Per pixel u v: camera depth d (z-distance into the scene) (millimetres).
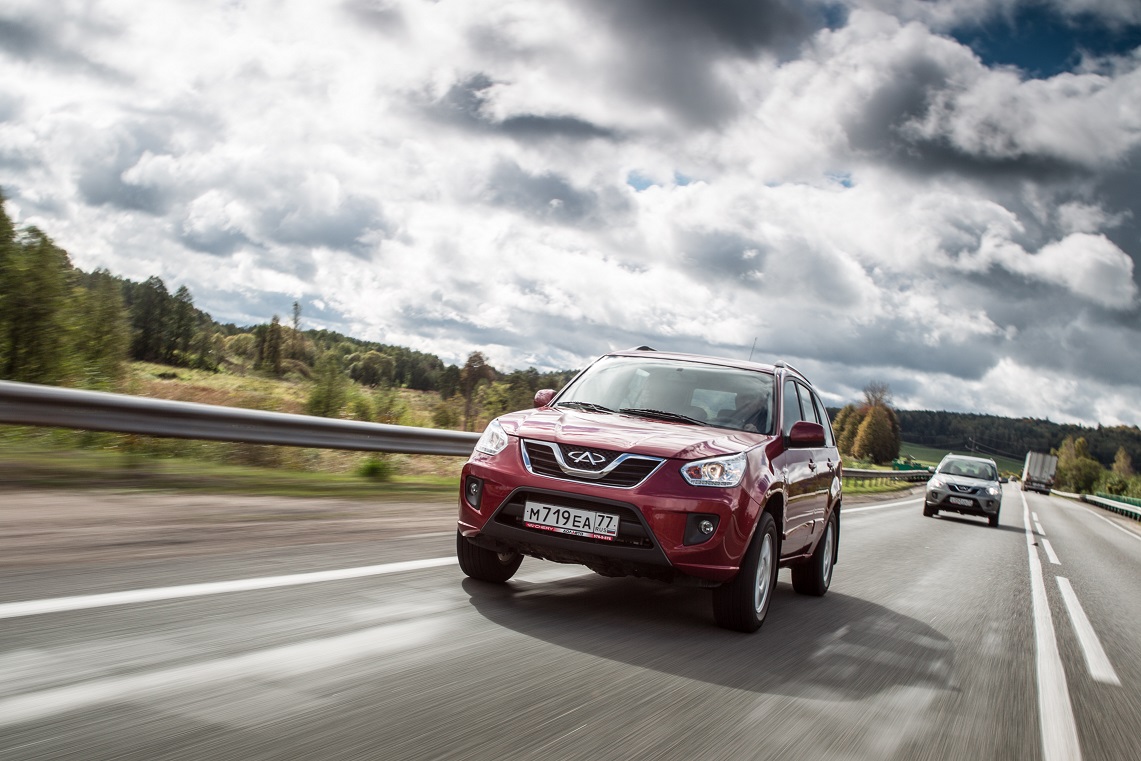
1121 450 165125
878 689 4043
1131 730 3928
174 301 59906
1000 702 4102
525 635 4184
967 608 7074
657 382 5906
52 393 7367
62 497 6738
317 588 4605
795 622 5551
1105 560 14180
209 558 5098
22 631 3316
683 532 4414
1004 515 26438
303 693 2973
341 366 17094
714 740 3012
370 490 9898
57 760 2211
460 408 20609
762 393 5828
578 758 2674
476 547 5148
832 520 7223
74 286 13906
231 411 8836
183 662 3152
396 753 2523
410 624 4113
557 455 4629
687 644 4449
